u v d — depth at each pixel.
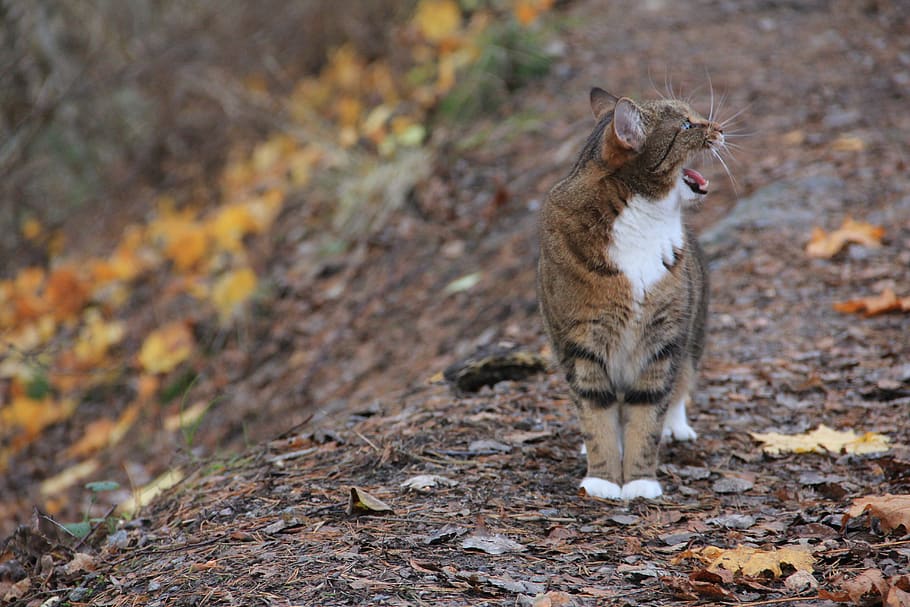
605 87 17.11
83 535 7.59
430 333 12.91
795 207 12.88
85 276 16.44
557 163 15.38
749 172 14.11
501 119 17.33
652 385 7.44
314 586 5.73
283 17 21.12
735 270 11.82
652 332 7.36
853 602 5.34
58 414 14.31
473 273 13.83
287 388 13.25
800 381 9.48
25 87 18.58
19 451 13.92
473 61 18.53
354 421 9.09
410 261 14.80
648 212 7.34
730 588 5.69
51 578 6.77
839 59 17.33
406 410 9.10
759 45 18.19
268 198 17.12
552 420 8.69
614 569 6.00
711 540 6.41
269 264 16.19
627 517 6.81
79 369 14.73
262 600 5.61
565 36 19.31
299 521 6.77
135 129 20.05
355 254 15.50
